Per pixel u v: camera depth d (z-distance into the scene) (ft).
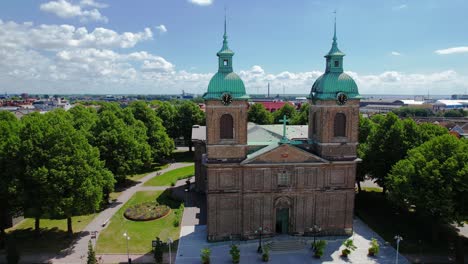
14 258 138.31
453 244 159.02
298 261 143.95
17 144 151.23
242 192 157.58
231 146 154.81
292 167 159.12
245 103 152.66
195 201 214.07
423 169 150.41
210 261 143.43
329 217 164.76
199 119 365.40
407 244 157.99
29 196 151.53
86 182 157.89
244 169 156.25
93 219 188.03
